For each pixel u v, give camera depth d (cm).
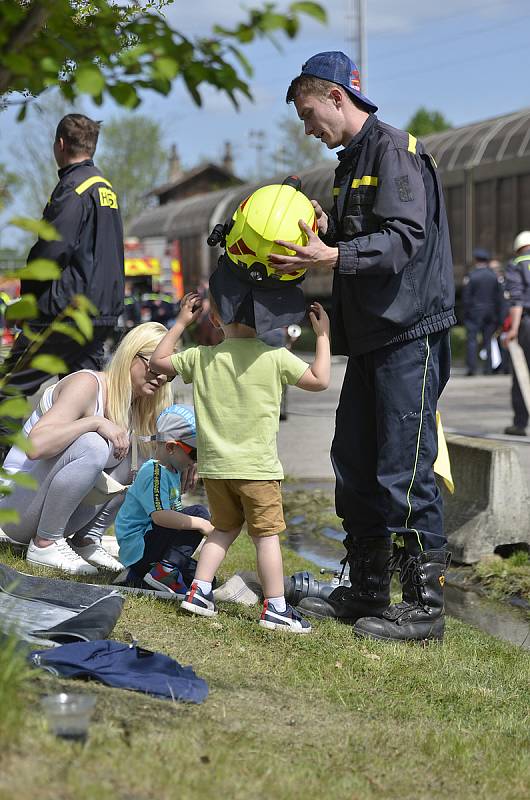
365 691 381
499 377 2045
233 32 221
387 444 459
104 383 512
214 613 448
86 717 257
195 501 820
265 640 425
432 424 461
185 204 4009
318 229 447
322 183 2769
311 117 454
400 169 440
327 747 310
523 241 1187
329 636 451
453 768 311
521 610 570
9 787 215
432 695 388
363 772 295
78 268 629
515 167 2370
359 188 450
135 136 6172
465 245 2584
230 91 231
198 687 337
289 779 268
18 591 425
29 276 233
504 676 425
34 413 520
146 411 528
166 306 2555
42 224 230
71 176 634
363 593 484
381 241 425
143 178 6203
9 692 254
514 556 653
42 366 241
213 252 3475
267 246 414
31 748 238
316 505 834
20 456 518
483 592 609
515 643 496
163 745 269
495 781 303
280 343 452
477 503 671
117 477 543
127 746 261
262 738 305
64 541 516
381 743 323
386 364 456
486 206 2502
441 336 467
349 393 486
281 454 1058
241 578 497
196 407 439
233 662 391
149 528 486
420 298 449
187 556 483
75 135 635
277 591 444
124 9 261
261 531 438
